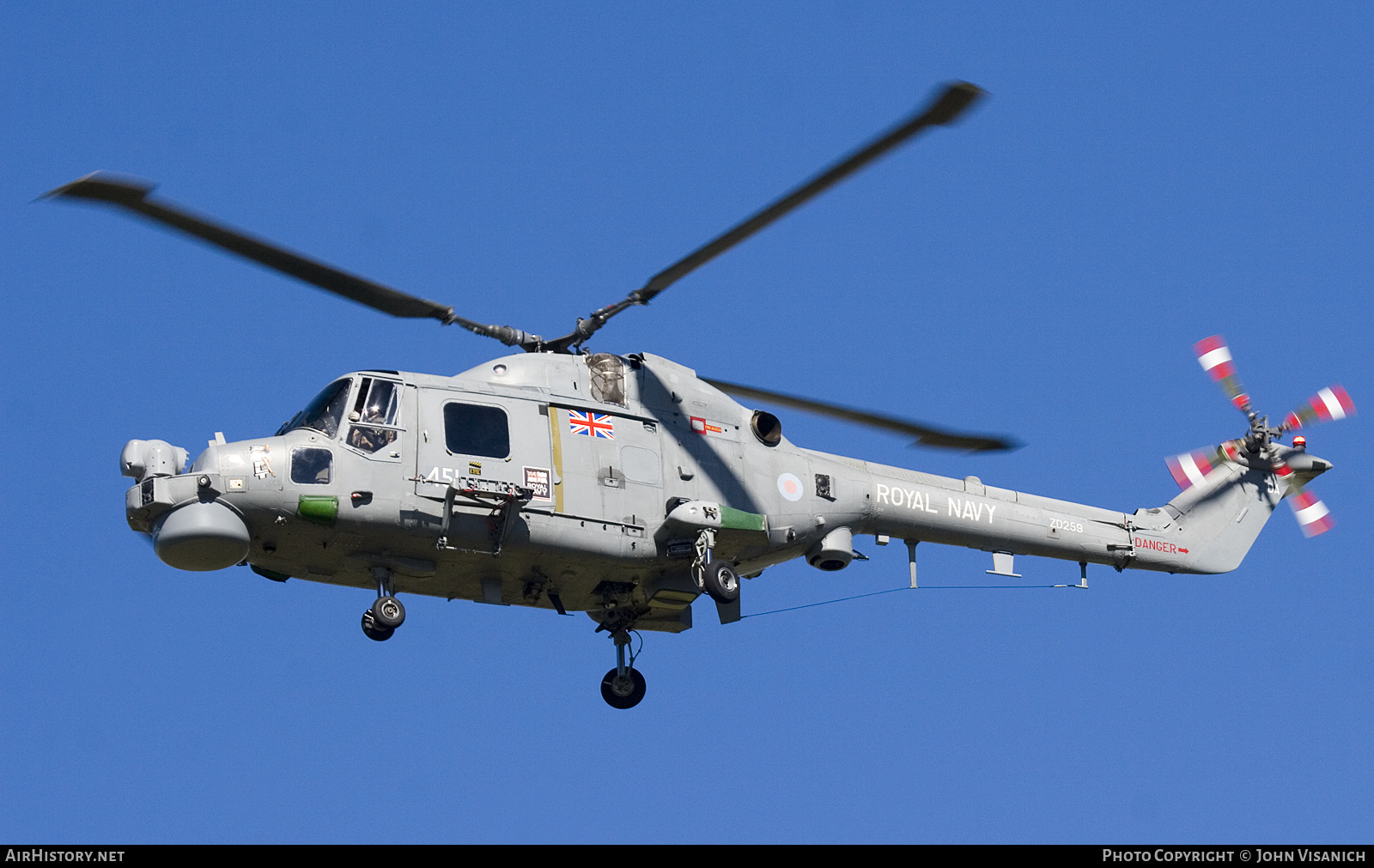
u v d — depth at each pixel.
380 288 64.25
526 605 72.06
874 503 77.62
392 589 66.44
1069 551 84.25
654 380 72.75
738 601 75.19
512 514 66.31
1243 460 90.88
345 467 64.31
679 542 70.12
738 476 73.56
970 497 81.06
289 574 67.44
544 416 68.94
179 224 57.94
